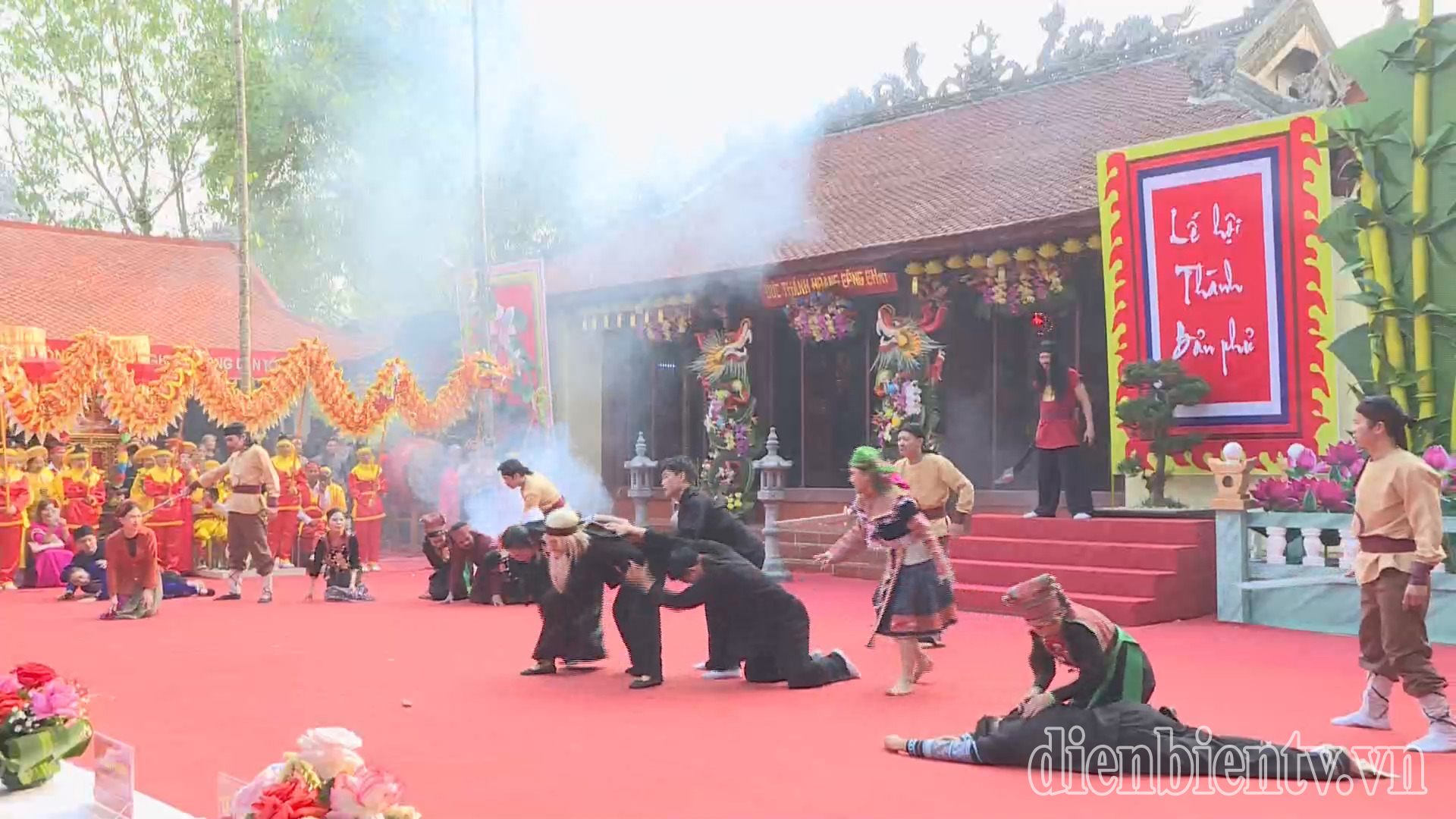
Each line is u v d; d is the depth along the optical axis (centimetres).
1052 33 2105
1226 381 1341
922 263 1666
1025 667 917
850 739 672
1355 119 1234
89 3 3250
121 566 1280
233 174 3188
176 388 1772
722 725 713
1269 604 1170
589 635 907
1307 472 1191
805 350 1919
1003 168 1831
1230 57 1680
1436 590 1071
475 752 645
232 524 1457
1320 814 512
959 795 547
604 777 587
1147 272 1400
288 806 347
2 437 1645
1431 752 624
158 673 909
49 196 3431
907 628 790
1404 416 660
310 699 801
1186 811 517
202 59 3256
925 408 1659
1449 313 1171
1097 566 1255
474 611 1339
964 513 1045
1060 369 1370
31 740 481
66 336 2205
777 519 1688
